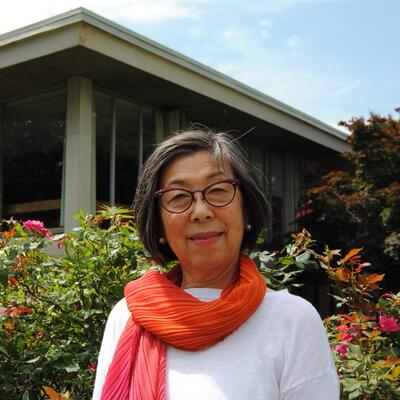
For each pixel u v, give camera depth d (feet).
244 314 4.41
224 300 4.50
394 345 8.61
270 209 5.24
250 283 4.56
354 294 9.06
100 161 29.25
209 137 5.04
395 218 34.81
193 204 4.77
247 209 5.15
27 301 10.37
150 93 30.89
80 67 27.09
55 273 10.48
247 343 4.38
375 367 7.68
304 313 4.44
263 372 4.25
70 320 9.82
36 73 27.84
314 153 46.24
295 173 45.70
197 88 30.73
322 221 40.73
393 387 7.48
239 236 4.92
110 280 9.78
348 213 37.65
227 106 33.30
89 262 9.70
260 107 35.91
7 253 9.81
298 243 9.78
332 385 4.26
